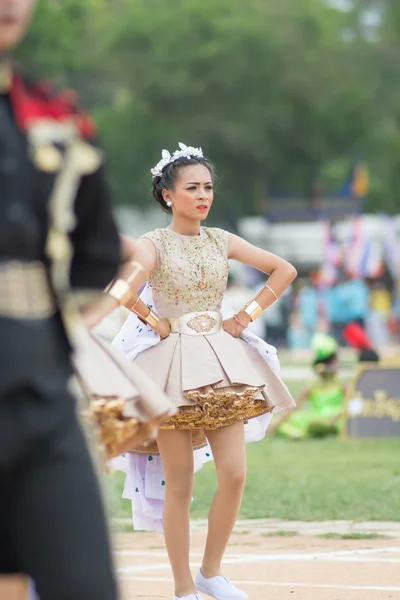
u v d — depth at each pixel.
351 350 65.06
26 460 7.14
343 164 132.62
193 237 13.84
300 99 122.62
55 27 116.12
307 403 37.88
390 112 131.25
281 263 13.98
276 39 121.12
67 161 7.62
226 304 14.30
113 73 122.69
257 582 14.61
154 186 14.24
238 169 122.12
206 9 121.25
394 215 130.12
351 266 72.00
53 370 7.33
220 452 13.43
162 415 9.97
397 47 134.88
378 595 13.67
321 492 21.84
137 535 18.69
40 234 7.50
